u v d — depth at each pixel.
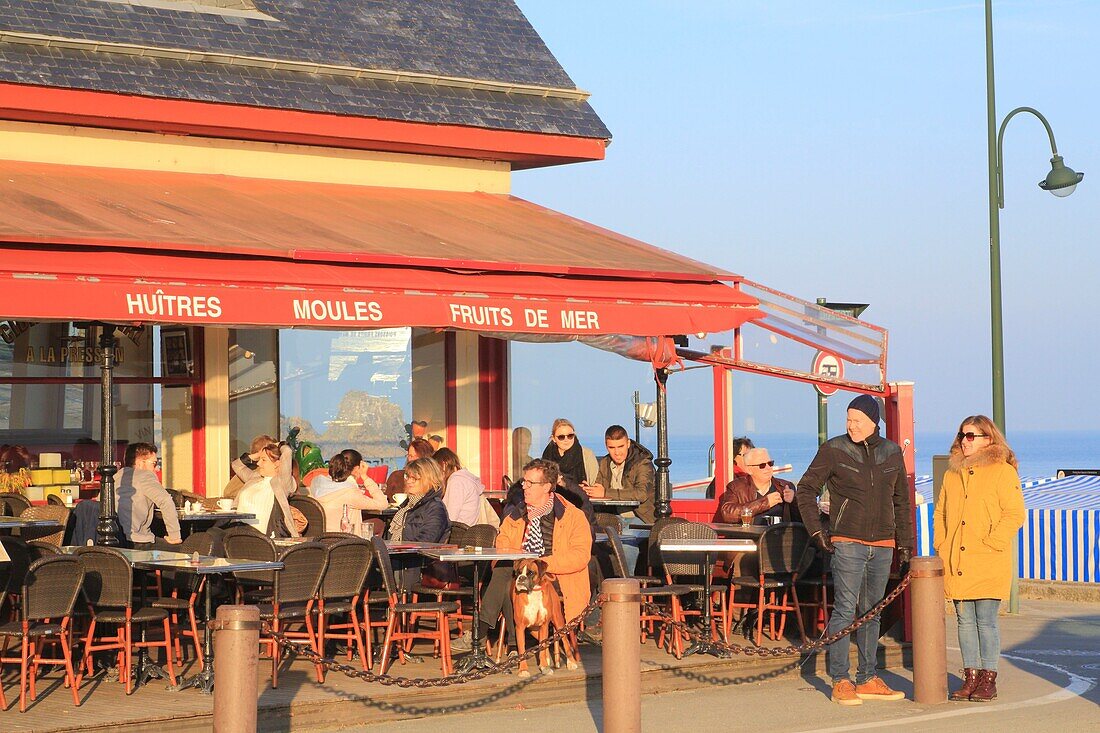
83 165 14.69
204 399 15.79
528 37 18.17
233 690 8.73
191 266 11.53
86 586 10.34
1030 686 11.99
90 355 15.27
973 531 11.13
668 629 12.88
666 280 14.27
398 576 12.31
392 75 16.28
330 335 16.66
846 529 11.12
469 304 12.73
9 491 14.55
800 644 12.81
